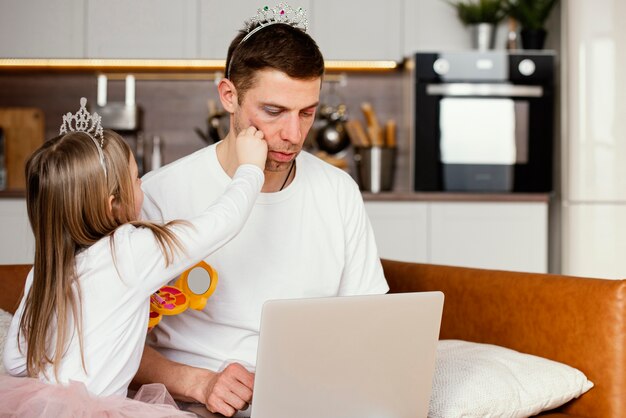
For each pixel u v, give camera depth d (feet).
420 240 13.21
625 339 6.08
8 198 12.77
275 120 5.41
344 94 15.31
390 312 4.85
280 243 5.99
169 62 14.33
